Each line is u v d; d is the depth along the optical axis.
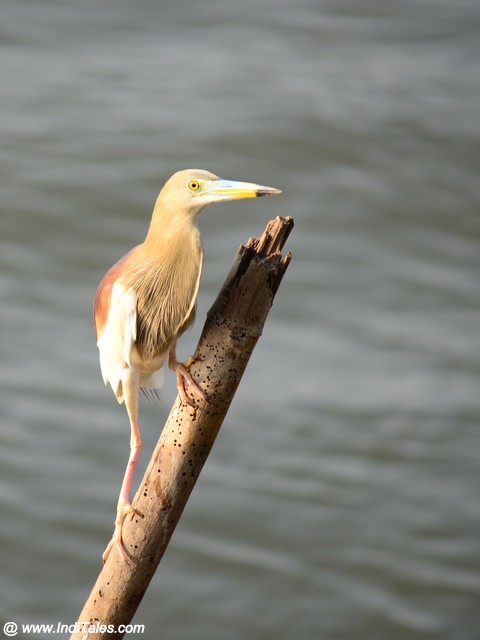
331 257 19.38
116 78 24.52
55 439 15.04
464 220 20.77
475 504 14.67
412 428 15.60
